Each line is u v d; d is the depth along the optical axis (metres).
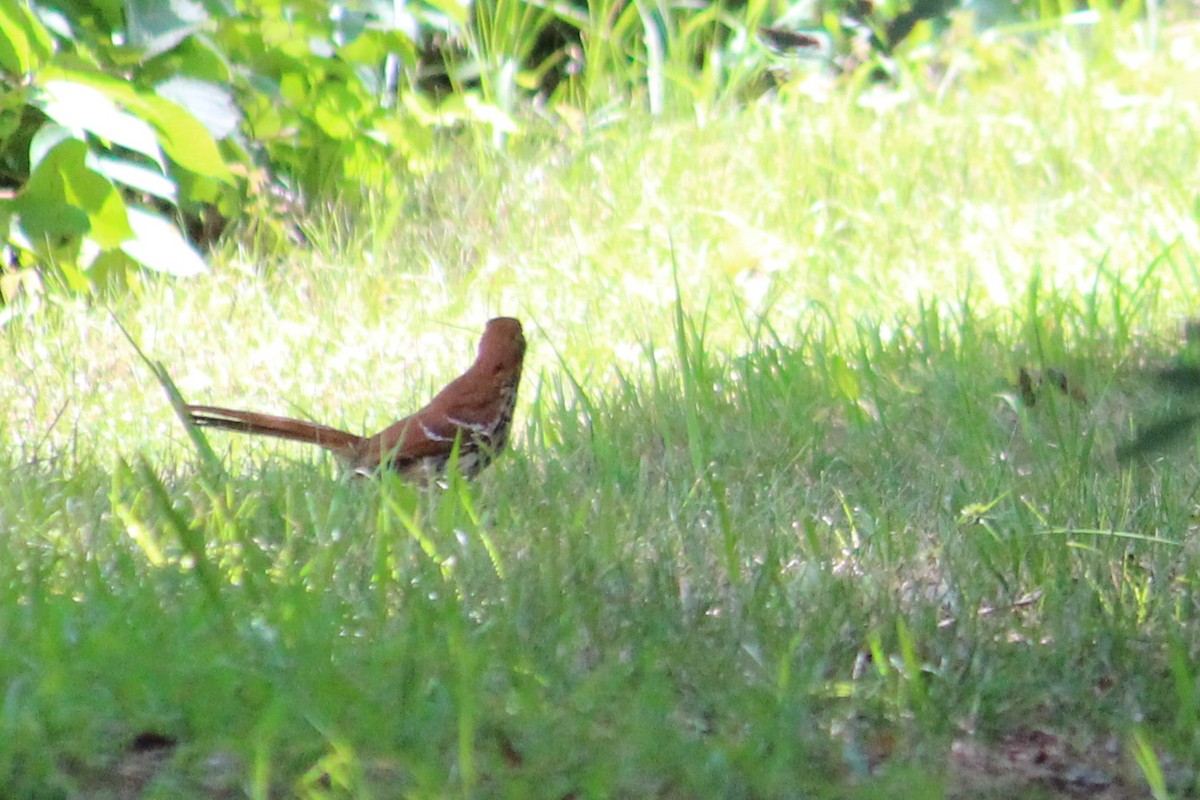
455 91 16.58
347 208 14.51
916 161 15.25
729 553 7.32
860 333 11.27
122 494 8.40
